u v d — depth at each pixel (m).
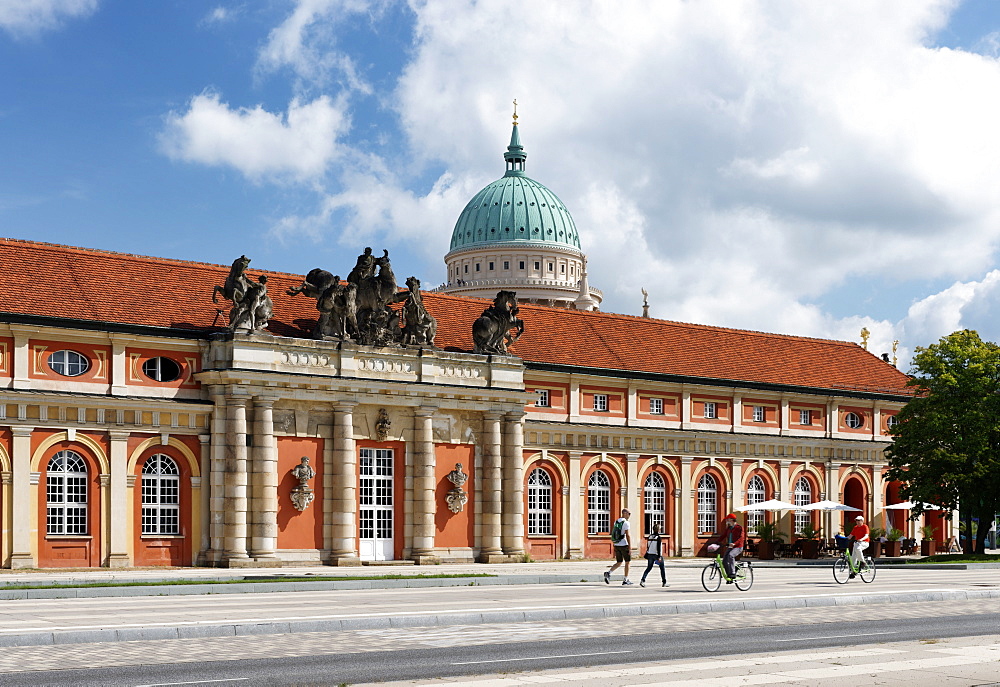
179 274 58.81
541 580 45.91
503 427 63.78
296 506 56.00
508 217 180.38
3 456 49.97
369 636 25.06
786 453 78.88
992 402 72.44
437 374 60.69
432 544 60.06
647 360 73.69
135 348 53.59
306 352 56.31
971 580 49.72
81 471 52.09
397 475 59.88
